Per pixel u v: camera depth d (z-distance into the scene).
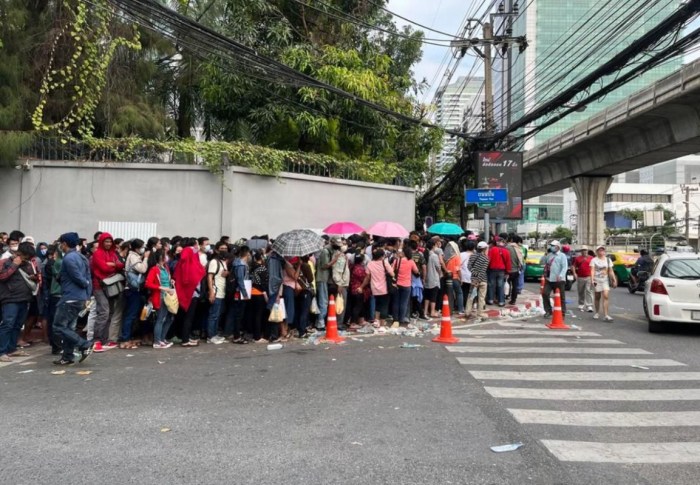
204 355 8.50
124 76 15.78
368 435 4.83
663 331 10.81
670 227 68.38
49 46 13.67
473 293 12.74
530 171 42.12
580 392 6.27
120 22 14.72
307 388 6.41
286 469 4.11
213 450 4.48
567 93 14.65
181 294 9.16
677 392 6.30
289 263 9.82
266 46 17.98
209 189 13.94
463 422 5.20
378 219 17.84
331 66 17.47
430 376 7.04
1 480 3.91
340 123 18.66
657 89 22.05
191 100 19.69
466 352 8.69
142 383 6.69
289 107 17.66
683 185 68.44
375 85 18.31
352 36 20.16
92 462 4.24
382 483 3.88
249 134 18.52
